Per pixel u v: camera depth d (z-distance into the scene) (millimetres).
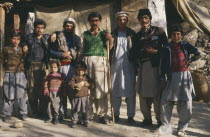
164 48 4656
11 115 5547
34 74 5297
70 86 4902
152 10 8266
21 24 11648
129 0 8523
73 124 4859
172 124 5207
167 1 10352
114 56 5117
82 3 9047
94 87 5051
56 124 4996
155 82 4820
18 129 4645
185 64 4547
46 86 5039
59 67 5227
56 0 9133
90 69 5062
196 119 5742
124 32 5160
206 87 7988
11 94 5059
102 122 5137
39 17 9281
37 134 4422
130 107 5160
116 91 5113
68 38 5285
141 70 4957
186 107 4523
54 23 9172
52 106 5023
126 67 5062
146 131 4738
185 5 9773
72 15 9078
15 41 5156
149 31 4930
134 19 8469
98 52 5094
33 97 5332
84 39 5113
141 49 4918
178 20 11648
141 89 4945
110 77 5074
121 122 5270
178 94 4531
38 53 5301
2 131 4508
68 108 6199
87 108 4938
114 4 8875
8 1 9523
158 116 4914
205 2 12812
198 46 11922
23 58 5230
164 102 4633
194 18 9914
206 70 10898
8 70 5121
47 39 5352
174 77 4531
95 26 5070
